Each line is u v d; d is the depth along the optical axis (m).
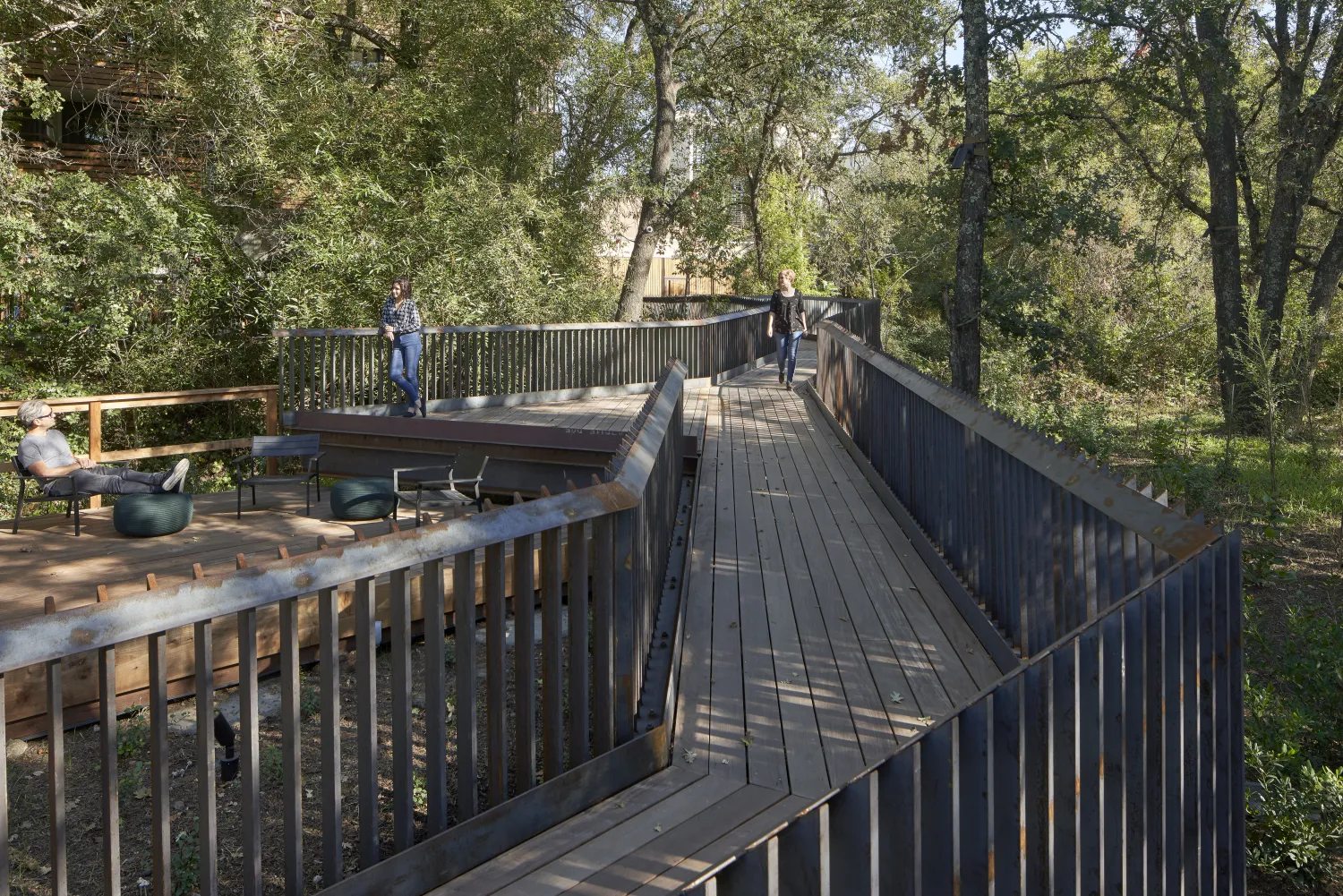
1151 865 2.30
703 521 7.29
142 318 17.09
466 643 3.01
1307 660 5.61
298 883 2.62
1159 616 2.29
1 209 14.97
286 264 18.20
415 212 19.41
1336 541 9.77
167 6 16.19
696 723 3.95
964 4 17.42
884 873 1.65
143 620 2.28
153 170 18.14
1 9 15.94
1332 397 21.03
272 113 18.09
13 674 4.46
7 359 16.45
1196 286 26.81
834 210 33.81
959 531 5.59
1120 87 18.52
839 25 22.20
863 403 9.36
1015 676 1.83
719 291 35.97
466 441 10.35
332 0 20.42
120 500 7.29
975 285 17.92
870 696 4.22
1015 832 1.83
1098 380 25.03
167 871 2.40
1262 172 22.84
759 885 1.51
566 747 4.11
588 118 25.14
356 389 12.33
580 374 14.52
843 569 6.13
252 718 2.52
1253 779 4.38
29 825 3.82
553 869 2.94
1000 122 19.62
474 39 21.53
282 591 2.52
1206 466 12.58
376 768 2.79
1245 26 20.88
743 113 25.12
